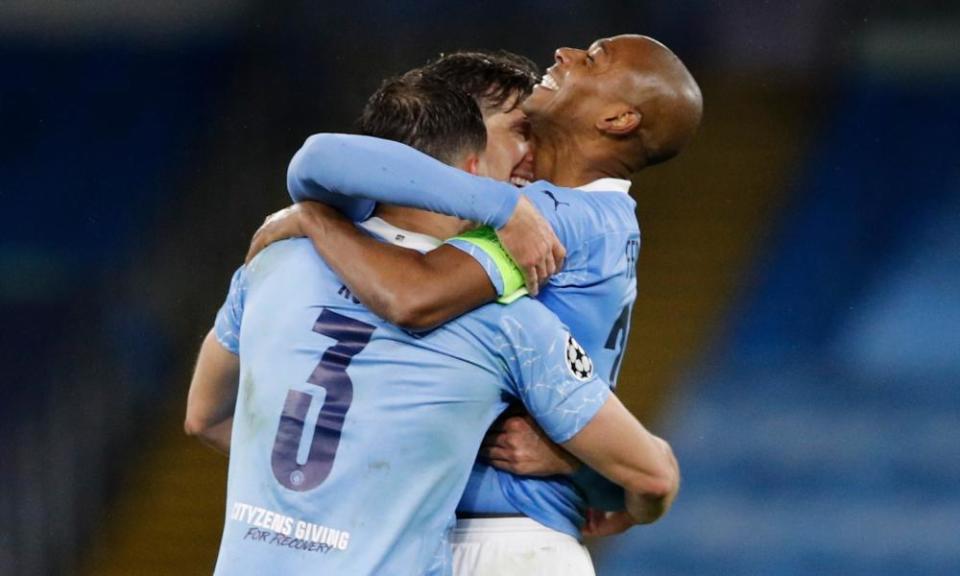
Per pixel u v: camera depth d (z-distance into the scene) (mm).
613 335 5301
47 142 16000
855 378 15102
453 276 4613
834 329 15438
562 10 15844
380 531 4566
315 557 4551
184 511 14195
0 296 15234
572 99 5449
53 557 14039
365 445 4594
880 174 16094
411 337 4672
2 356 14906
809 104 16438
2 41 16234
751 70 16422
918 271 15688
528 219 4699
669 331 15445
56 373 14906
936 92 16297
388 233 4852
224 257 15531
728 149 16266
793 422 14859
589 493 5270
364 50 15906
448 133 4949
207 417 5594
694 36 16391
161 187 15742
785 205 16109
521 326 4723
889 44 16250
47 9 16250
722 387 15141
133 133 15961
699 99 5508
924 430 14641
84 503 14258
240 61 16094
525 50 15766
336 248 4723
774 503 14266
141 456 14445
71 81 16188
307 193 4828
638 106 5387
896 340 15328
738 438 14781
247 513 4668
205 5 16141
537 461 5039
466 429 4707
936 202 15977
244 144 15859
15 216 15656
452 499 4723
